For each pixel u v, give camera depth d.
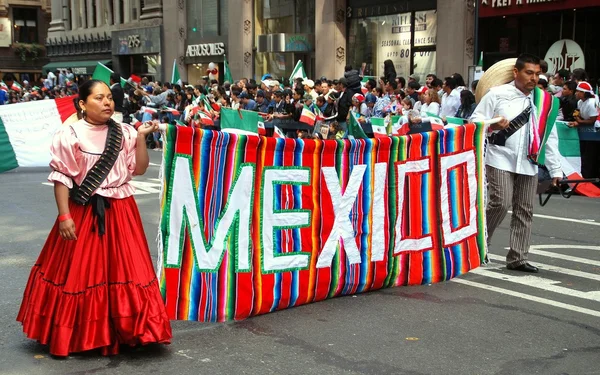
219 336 4.90
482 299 5.86
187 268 4.95
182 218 4.92
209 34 30.84
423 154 6.18
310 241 5.56
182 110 19.33
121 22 37.34
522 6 17.56
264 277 5.32
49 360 4.38
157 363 4.38
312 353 4.61
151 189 12.49
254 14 28.34
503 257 7.42
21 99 29.03
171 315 4.91
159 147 20.11
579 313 5.52
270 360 4.48
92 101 4.31
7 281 6.37
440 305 5.68
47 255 4.43
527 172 6.66
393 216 6.04
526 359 4.55
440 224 6.33
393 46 22.09
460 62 19.17
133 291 4.34
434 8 20.39
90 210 4.31
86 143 4.31
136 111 20.14
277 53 27.30
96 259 4.31
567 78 13.38
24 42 48.59
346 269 5.80
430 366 4.42
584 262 7.20
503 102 6.60
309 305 5.64
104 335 4.33
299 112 14.45
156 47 33.69
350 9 23.67
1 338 4.82
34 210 10.22
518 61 6.57
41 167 15.77
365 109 14.48
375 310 5.54
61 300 4.32
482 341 4.87
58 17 43.62
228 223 5.11
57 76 37.09
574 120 12.04
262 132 11.38
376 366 4.41
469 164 6.50
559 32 17.48
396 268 6.12
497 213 6.73
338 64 23.91
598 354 4.66
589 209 10.62
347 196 5.75
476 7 17.12
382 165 5.94
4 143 14.92
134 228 4.45
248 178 5.18
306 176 5.50
